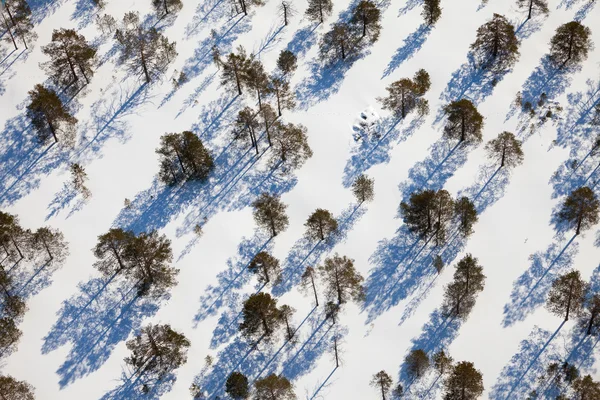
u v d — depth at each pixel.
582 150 119.19
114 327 108.88
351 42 133.75
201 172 121.38
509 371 102.12
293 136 120.38
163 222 117.75
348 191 118.50
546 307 106.19
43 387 104.56
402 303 108.44
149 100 130.25
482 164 119.19
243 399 101.81
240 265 112.75
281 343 106.25
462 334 105.31
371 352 104.81
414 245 112.81
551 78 127.06
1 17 138.12
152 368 105.12
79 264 114.19
